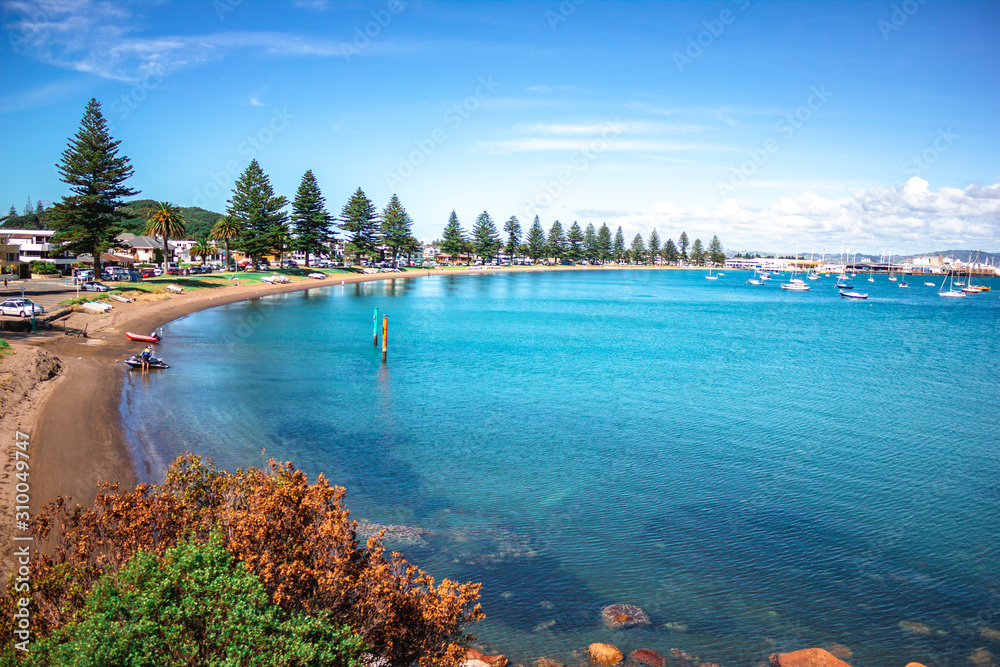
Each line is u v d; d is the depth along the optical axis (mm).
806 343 73875
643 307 125625
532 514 20906
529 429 31750
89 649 7570
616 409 36875
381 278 171625
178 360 47250
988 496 23484
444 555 17797
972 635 14828
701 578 17062
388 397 38188
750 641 14328
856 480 25062
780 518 21125
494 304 119438
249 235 137875
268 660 8062
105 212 80312
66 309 58844
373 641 9914
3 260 99250
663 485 24000
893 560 18344
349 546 10484
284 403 35250
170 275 111375
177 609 8195
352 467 24953
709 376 49562
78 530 10391
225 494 11297
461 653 10555
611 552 18359
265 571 9023
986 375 52594
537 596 15852
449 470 25062
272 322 75250
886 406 39688
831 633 14758
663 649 13930
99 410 29547
